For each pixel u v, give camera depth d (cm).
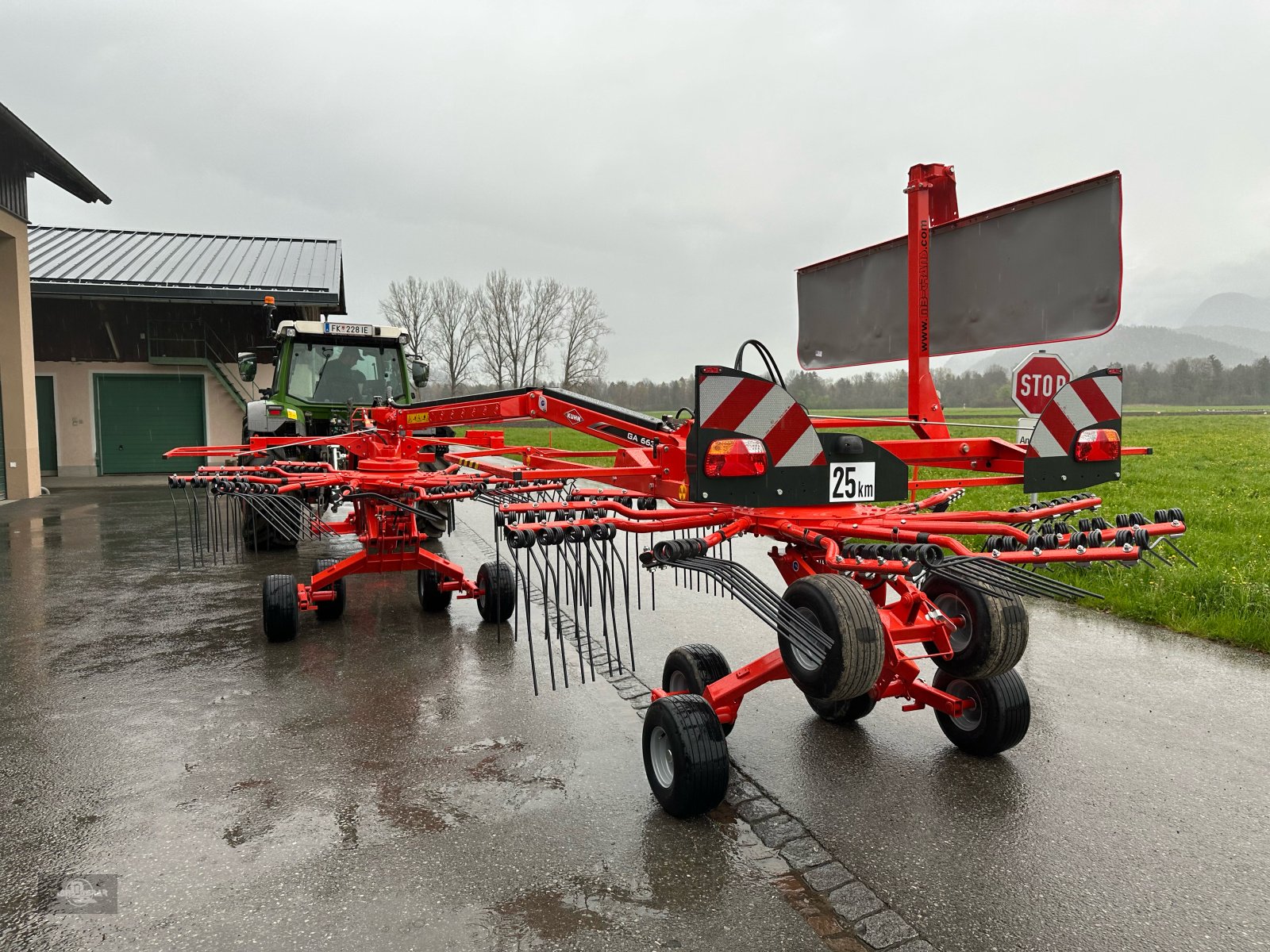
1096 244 412
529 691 487
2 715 452
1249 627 562
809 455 334
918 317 496
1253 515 1041
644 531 331
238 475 573
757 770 376
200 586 804
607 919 264
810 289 642
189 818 334
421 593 695
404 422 638
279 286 1981
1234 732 413
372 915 267
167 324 2159
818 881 286
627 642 587
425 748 404
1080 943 251
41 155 1544
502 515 342
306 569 898
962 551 295
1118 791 352
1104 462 384
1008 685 373
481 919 264
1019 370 522
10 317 1581
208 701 472
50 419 2106
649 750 343
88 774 375
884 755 393
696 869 294
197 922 264
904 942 252
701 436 309
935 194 527
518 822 329
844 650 293
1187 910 268
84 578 845
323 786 362
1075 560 298
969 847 308
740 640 590
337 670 529
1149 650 549
